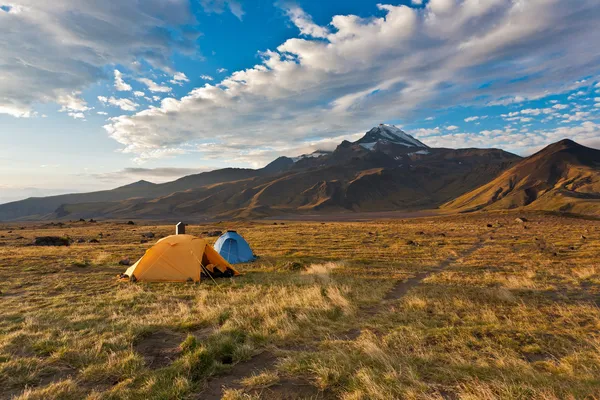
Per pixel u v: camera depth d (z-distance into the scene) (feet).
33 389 18.07
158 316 32.19
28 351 23.47
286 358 21.75
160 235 164.14
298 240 126.93
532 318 30.96
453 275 56.85
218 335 25.55
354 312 33.58
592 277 51.96
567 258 76.43
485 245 108.06
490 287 46.44
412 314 32.30
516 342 24.21
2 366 20.17
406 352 22.30
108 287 48.57
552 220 225.15
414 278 56.34
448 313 32.63
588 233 135.64
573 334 25.77
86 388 18.02
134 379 18.69
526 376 18.17
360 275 57.67
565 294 41.73
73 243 128.77
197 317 31.63
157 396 16.67
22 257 78.33
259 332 26.53
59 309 35.09
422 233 153.99
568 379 18.07
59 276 56.65
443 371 19.07
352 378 18.02
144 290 46.55
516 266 66.59
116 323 29.76
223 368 20.61
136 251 93.71
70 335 26.71
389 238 131.54
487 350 22.63
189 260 53.83
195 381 18.95
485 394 15.81
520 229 168.45
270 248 102.68
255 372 20.20
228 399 16.48
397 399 15.94
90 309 35.32
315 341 25.61
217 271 57.67
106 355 22.39
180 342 25.59
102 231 200.44
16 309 35.47
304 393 17.20
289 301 36.94
